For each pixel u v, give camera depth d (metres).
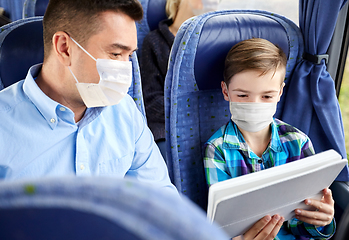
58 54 0.79
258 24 1.19
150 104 2.11
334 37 1.43
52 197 0.18
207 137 1.26
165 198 0.18
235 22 1.15
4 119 0.78
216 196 0.72
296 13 1.73
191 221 0.17
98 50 0.79
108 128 0.96
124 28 0.78
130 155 0.99
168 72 1.16
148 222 0.17
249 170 1.17
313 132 1.40
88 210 0.18
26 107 0.81
